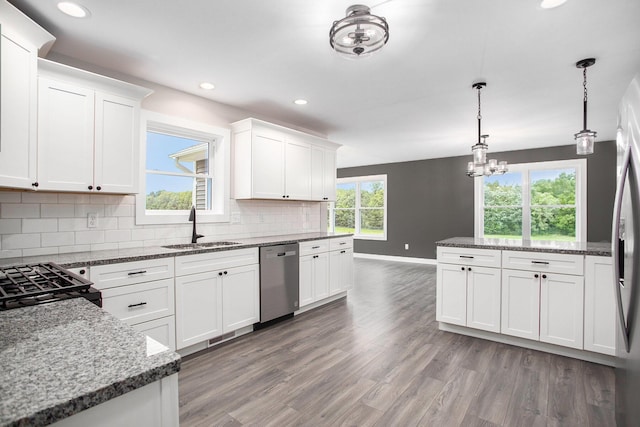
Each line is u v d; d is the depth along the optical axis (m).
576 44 2.28
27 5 1.83
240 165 3.54
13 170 1.71
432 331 3.16
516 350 2.73
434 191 7.12
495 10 1.89
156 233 2.94
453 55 2.44
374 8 1.87
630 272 1.33
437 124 4.37
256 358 2.56
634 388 1.28
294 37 2.20
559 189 5.86
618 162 1.59
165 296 2.41
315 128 4.59
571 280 2.54
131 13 1.92
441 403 1.96
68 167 2.17
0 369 0.67
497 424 1.77
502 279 2.82
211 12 1.92
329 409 1.90
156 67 2.64
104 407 0.64
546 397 2.03
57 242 2.38
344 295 4.46
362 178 8.21
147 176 3.05
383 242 7.84
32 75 1.82
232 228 3.58
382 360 2.54
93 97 2.29
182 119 3.14
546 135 4.99
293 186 3.91
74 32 2.12
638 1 1.79
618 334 1.57
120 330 0.91
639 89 1.26
